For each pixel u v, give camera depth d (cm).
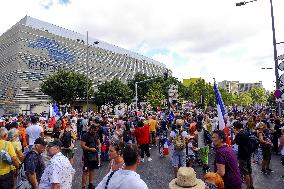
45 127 1547
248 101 14800
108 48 9675
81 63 7138
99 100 5681
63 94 4591
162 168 1223
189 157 1102
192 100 8219
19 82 5378
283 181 1012
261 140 1133
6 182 613
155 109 5566
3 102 5509
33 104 5428
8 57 5947
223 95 10744
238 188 472
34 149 570
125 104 6194
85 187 936
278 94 1288
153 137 1881
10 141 688
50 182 456
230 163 471
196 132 1224
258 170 1183
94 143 885
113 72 8388
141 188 312
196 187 421
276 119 1590
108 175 331
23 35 5822
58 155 477
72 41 7050
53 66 6181
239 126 819
